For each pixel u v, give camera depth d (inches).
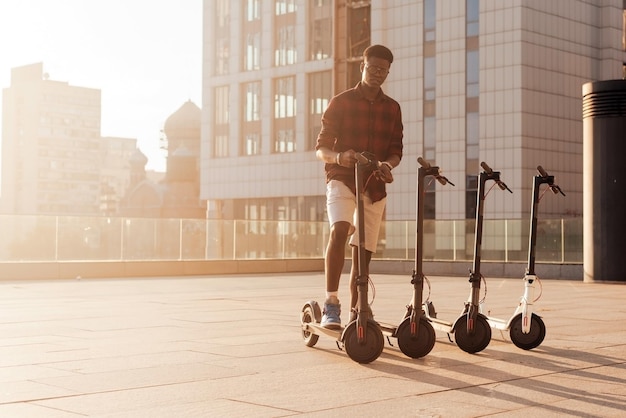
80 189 7765.8
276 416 175.2
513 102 2073.1
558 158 2146.9
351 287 278.5
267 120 2711.6
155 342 302.0
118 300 559.5
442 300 569.0
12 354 269.6
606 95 824.9
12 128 7819.9
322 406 185.5
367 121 272.8
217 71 2874.0
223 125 2856.8
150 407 184.4
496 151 2095.2
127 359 257.3
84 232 1007.0
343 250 270.8
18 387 208.5
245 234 1176.8
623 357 264.5
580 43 2220.7
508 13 2084.2
